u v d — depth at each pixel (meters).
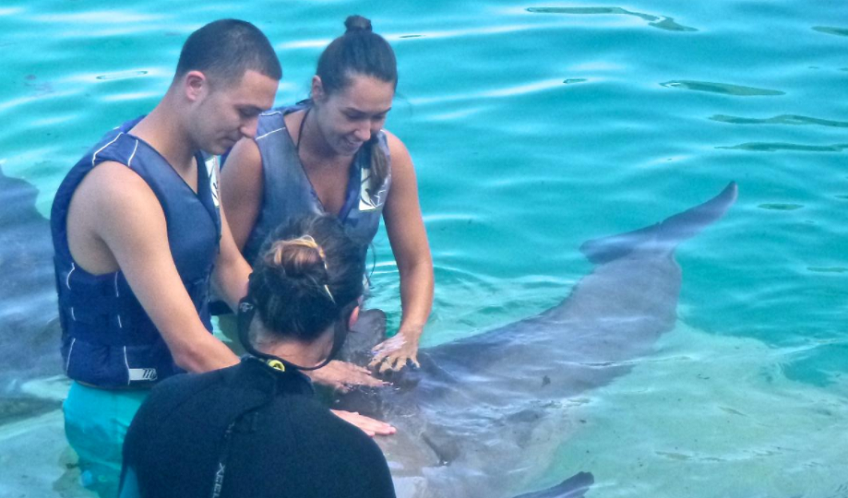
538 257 5.18
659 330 4.63
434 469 3.64
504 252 5.21
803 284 4.95
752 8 7.80
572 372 4.28
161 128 3.49
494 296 4.89
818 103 6.53
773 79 6.82
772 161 5.93
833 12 7.73
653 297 4.86
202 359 3.48
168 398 2.51
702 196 5.63
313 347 2.55
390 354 4.25
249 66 3.34
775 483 3.68
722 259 5.14
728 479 3.70
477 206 5.55
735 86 6.70
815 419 4.05
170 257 3.48
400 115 6.31
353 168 4.36
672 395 4.18
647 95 6.57
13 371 4.20
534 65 6.89
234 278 4.07
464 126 6.22
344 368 4.08
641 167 5.88
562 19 7.55
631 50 7.13
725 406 4.12
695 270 5.07
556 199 5.60
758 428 3.98
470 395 4.06
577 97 6.51
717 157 5.94
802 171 5.83
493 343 4.43
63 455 3.64
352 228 4.42
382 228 5.56
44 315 4.57
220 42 3.33
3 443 3.73
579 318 4.67
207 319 3.91
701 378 4.29
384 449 3.64
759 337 4.60
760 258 5.15
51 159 5.73
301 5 7.60
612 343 4.51
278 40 6.99
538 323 4.61
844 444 3.89
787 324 4.68
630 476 3.72
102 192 3.36
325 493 2.40
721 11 7.75
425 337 4.56
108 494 3.44
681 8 7.80
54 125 6.01
